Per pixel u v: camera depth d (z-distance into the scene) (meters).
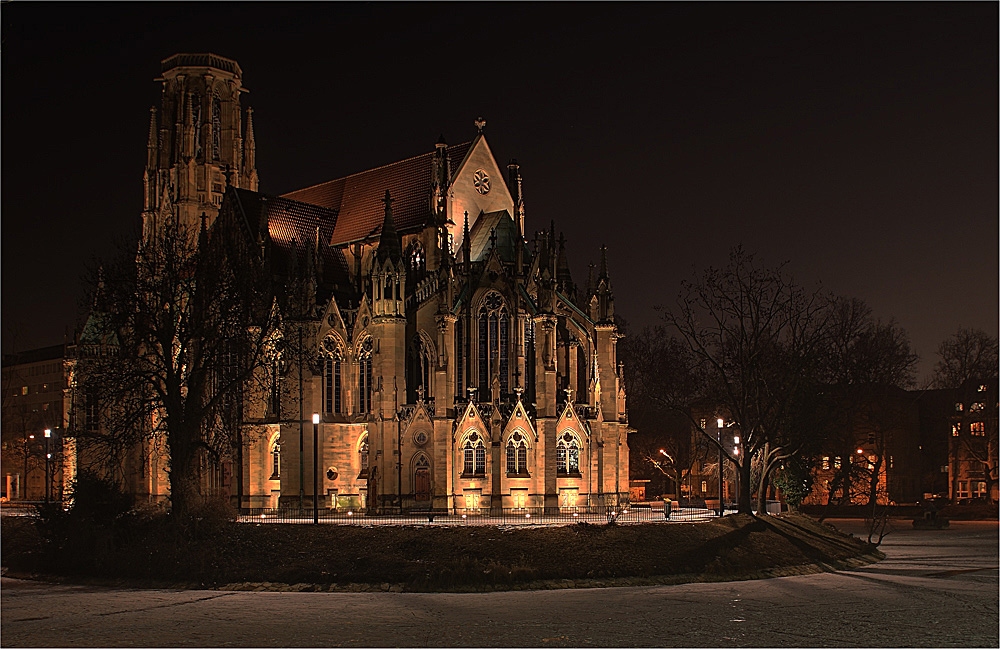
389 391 104.56
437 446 101.38
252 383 97.94
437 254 115.50
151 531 77.00
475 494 101.50
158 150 150.12
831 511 146.25
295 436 103.69
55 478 146.38
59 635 51.56
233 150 148.38
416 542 74.56
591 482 108.75
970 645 49.97
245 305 89.12
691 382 150.12
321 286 116.56
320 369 106.50
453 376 104.69
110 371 88.44
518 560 71.88
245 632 52.16
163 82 149.75
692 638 50.78
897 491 170.50
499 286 106.69
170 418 83.75
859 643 50.12
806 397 100.50
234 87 150.00
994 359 157.62
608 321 115.25
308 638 50.53
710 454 159.12
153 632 52.22
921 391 161.88
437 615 57.31
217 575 69.81
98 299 86.94
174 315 87.12
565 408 106.56
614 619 56.00
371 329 106.75
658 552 75.56
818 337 97.81
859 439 161.25
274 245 121.62
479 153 127.81
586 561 72.69
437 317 104.38
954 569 81.69
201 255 91.88
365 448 106.94
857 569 81.94
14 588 69.06
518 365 105.00
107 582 70.88
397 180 131.88
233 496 109.12
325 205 140.12
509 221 119.75
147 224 147.62
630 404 165.62
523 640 50.12
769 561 78.69
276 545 75.12
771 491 141.12
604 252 117.25
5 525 86.38
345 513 100.38
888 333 133.50
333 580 68.50
